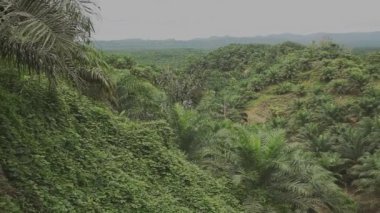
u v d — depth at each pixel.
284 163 11.51
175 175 9.88
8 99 7.49
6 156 6.05
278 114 38.72
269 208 10.62
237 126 14.07
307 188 11.36
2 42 6.33
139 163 9.40
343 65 45.00
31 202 5.58
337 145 20.19
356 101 31.23
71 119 8.88
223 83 61.78
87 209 6.34
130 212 7.12
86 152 8.09
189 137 12.95
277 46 77.44
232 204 10.33
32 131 7.28
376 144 18.67
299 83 47.44
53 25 6.06
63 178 6.69
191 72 67.06
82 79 9.50
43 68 6.68
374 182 15.02
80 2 6.76
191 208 8.87
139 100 15.55
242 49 82.44
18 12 5.95
